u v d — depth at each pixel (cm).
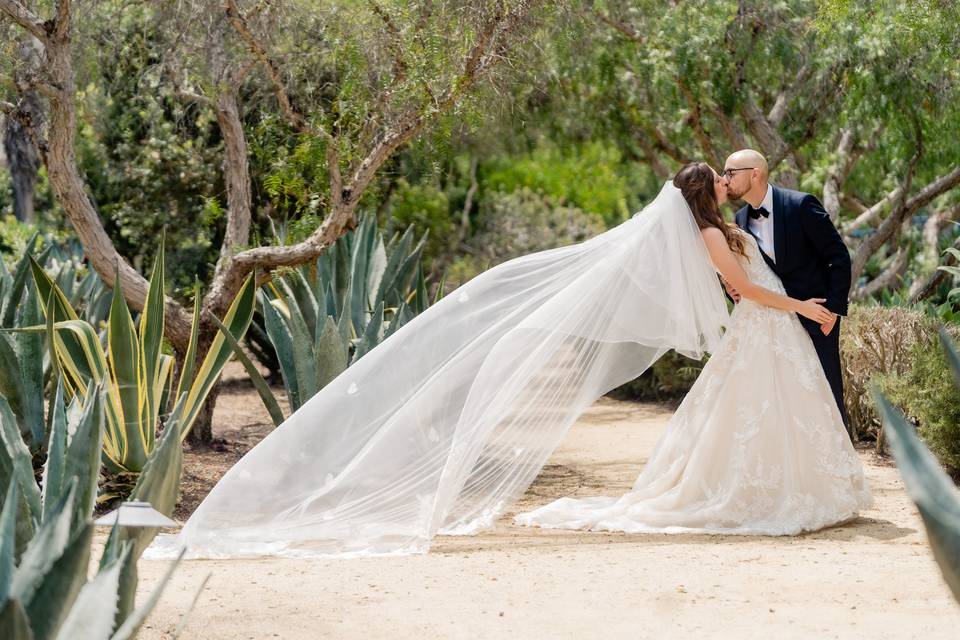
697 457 574
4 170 1917
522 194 2028
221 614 389
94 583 260
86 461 364
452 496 536
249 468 537
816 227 575
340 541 519
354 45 754
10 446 379
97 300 951
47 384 860
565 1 783
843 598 402
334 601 408
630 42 1168
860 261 1170
